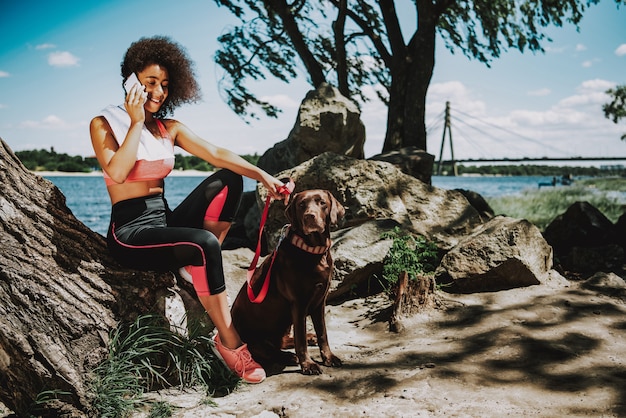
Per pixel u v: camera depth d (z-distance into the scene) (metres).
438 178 129.38
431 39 10.66
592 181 38.88
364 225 5.53
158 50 3.40
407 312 4.53
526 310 4.45
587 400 2.90
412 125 10.70
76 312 3.12
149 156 3.26
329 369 3.54
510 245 5.03
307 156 8.70
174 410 3.05
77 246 3.32
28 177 3.32
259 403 3.09
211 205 3.47
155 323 3.38
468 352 3.70
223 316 3.31
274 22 12.78
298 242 3.48
